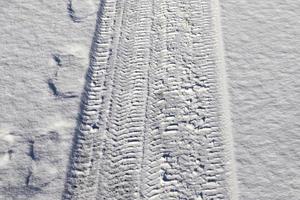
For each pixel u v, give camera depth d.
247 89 5.45
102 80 5.79
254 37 6.12
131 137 5.09
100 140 5.09
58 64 6.01
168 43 6.21
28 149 4.95
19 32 6.45
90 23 6.65
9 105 5.43
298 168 4.57
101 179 4.72
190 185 4.58
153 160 4.85
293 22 6.31
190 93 5.51
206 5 6.76
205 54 5.99
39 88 5.66
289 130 4.94
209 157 4.80
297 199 4.33
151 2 6.93
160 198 4.51
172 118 5.25
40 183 4.64
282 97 5.31
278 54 5.85
